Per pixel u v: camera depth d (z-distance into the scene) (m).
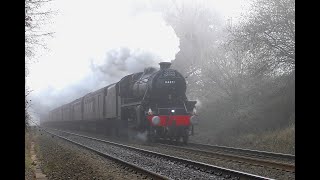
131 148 17.25
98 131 34.91
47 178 10.07
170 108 21.08
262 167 11.49
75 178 9.76
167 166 11.82
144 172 10.23
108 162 13.02
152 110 21.42
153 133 20.78
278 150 16.91
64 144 21.78
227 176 9.52
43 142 23.70
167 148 18.11
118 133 27.38
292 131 17.83
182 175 10.05
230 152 16.78
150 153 15.03
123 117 24.88
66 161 13.20
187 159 12.90
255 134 21.00
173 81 21.89
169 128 20.45
